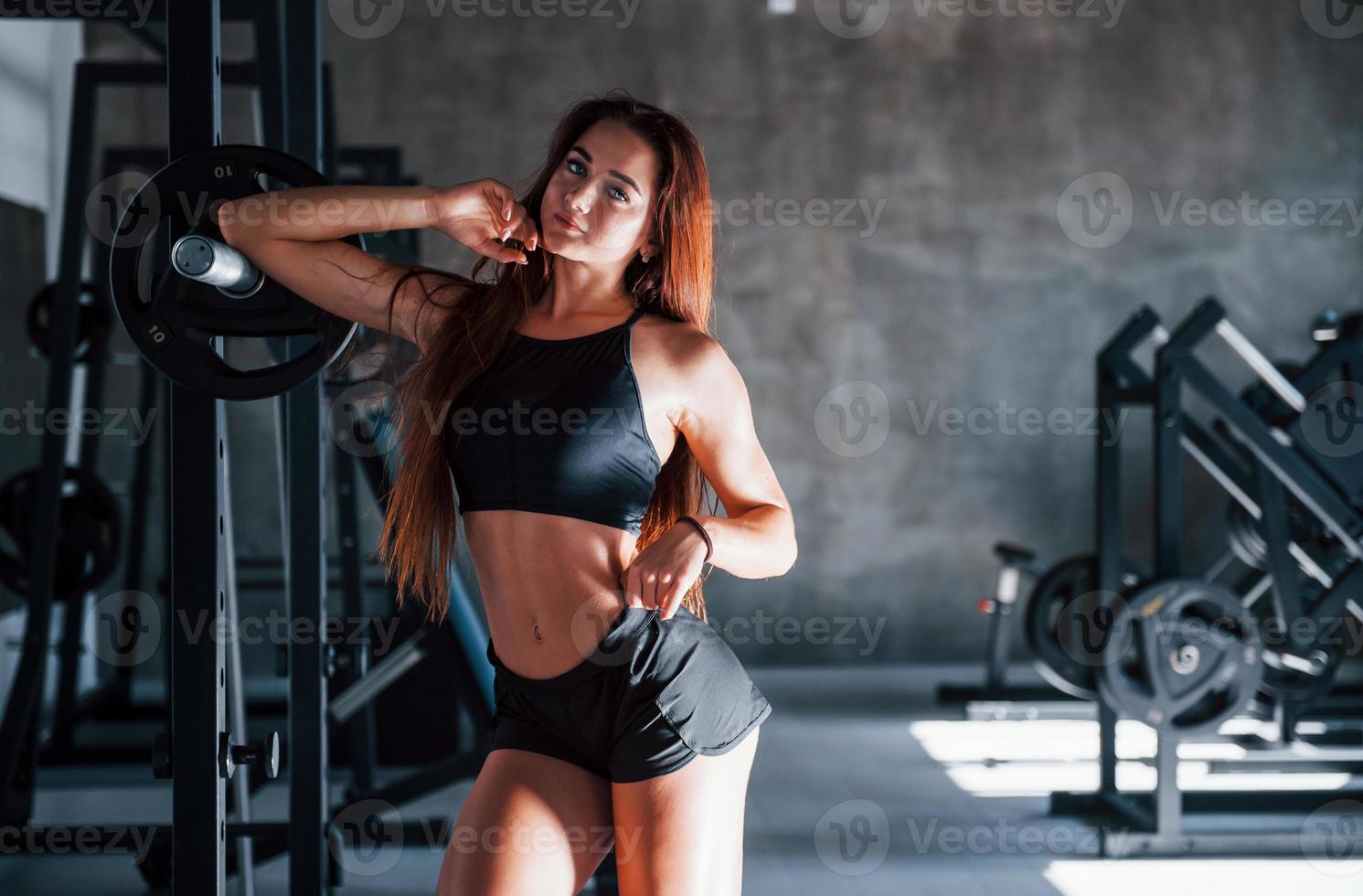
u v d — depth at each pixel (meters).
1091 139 7.30
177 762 1.81
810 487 7.27
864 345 7.26
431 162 7.05
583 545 1.70
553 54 7.09
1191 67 7.33
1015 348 7.30
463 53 7.06
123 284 1.75
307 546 2.63
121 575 6.56
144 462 5.48
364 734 4.50
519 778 1.69
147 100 6.80
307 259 1.74
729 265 7.20
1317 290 7.38
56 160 6.18
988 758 5.09
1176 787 3.94
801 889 3.58
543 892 1.63
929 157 7.25
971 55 7.26
